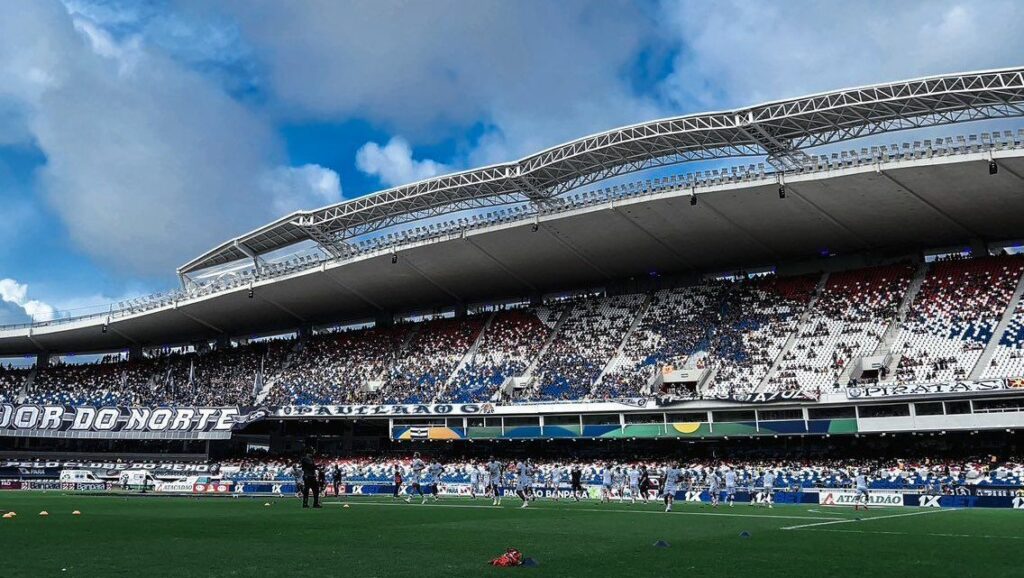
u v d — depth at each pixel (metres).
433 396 67.81
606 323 69.81
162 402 79.38
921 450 52.88
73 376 88.12
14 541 17.97
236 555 15.52
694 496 43.44
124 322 82.62
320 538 19.31
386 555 15.59
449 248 65.06
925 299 57.81
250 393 77.12
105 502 37.81
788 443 57.75
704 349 62.44
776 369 57.53
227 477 59.69
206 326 86.19
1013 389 45.91
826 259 66.19
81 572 12.98
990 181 49.94
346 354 78.94
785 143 52.94
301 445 76.94
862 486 36.50
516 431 61.66
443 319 79.62
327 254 71.88
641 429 57.59
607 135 54.12
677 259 67.50
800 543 18.05
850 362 55.38
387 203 64.81
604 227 60.47
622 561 14.55
